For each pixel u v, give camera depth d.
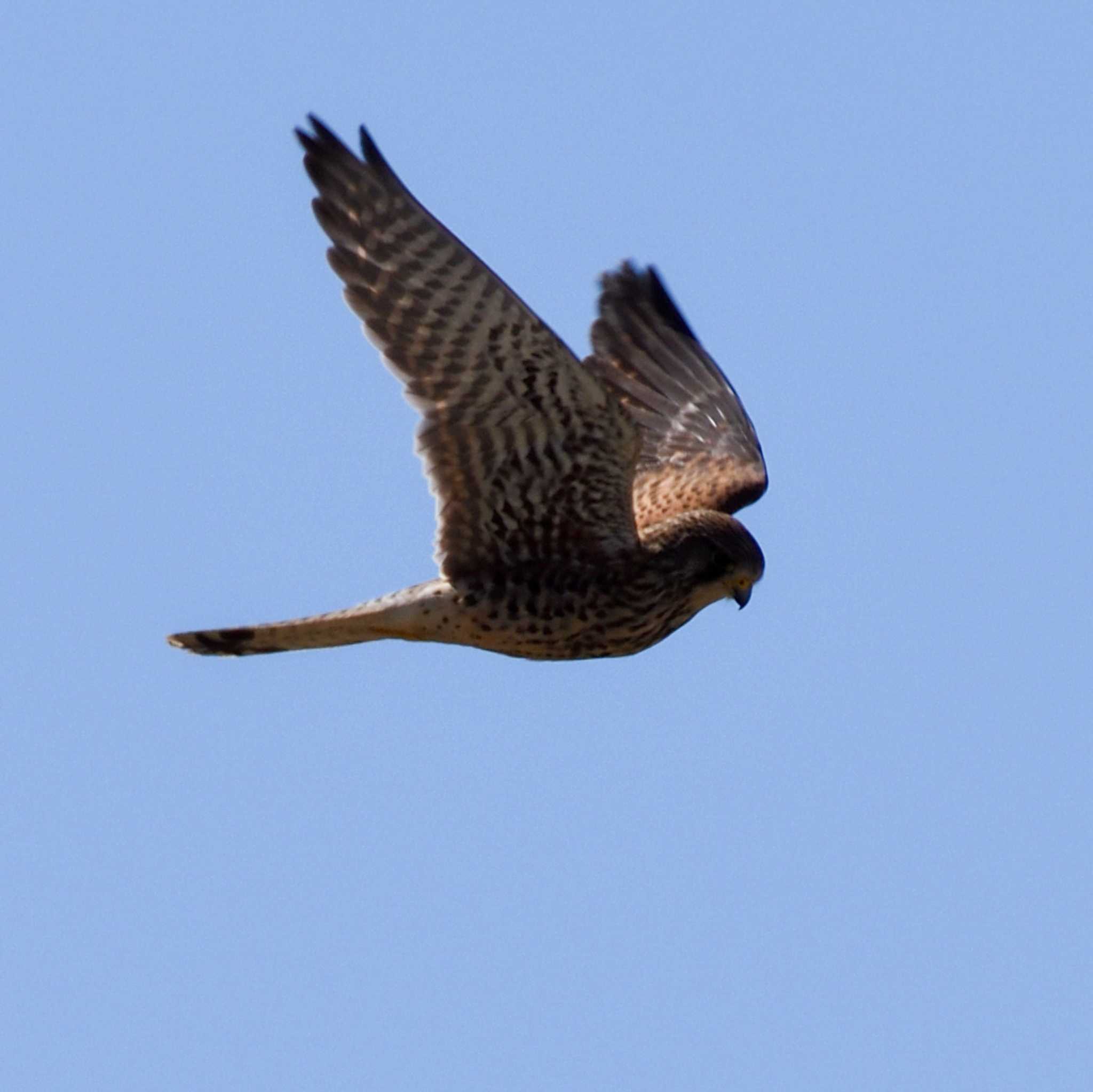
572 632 13.29
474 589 13.04
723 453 15.84
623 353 16.16
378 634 13.15
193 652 13.19
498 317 11.81
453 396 12.28
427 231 11.56
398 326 12.02
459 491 12.67
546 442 12.48
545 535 12.97
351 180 11.61
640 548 13.26
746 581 13.77
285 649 13.27
